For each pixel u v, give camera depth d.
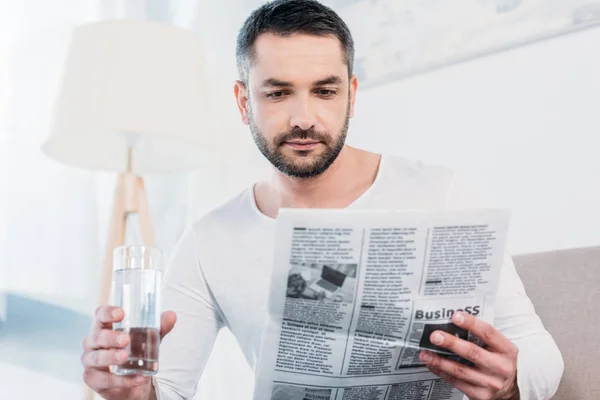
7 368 2.26
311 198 1.30
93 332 0.91
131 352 0.87
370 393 1.02
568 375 1.21
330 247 0.91
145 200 1.89
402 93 1.91
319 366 0.99
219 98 2.29
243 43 1.25
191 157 1.95
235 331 1.33
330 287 0.93
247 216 1.34
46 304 2.29
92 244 2.32
